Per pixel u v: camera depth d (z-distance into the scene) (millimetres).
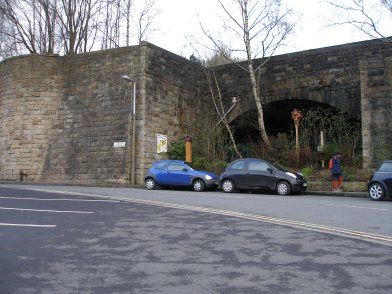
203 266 6070
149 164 23828
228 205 12648
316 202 13695
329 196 17578
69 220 9859
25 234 8266
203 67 28953
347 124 23203
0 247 7223
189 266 6078
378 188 15023
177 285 5250
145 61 24281
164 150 24906
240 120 28266
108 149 24297
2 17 32375
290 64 26125
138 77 24234
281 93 26219
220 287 5164
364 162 19969
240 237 7977
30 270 5918
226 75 28203
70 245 7371
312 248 7082
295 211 11375
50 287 5211
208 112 28531
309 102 26234
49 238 7918
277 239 7781
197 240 7738
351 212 11211
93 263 6254
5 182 25453
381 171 15242
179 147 24641
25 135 26250
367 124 20094
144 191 18094
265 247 7172
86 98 25547
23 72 26812
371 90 20188
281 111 29406
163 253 6816
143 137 23609
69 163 25203
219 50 28219
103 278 5551
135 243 7516
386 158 19375
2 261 6371
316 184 19625
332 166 18750
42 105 26344
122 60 24844
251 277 5547
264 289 5078
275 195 17219
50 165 25656
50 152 25812
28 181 25688
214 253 6797
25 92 26625
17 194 15703
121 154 23828
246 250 6980
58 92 26422
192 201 13688
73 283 5355
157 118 24719
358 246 7207
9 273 5781
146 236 8102
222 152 25031
